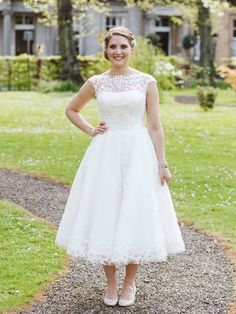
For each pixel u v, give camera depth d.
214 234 7.42
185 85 33.44
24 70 32.50
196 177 10.80
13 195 9.51
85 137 15.38
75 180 5.30
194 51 42.47
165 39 42.94
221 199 9.27
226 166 11.92
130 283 5.32
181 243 5.21
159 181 5.22
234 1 18.94
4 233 7.26
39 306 5.23
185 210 8.56
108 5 41.75
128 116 5.23
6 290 5.51
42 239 7.03
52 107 22.42
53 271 6.01
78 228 5.10
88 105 22.83
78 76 30.12
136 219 5.04
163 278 5.98
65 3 29.78
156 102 5.31
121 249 4.95
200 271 6.20
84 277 5.93
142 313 5.15
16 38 40.75
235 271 6.21
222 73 30.81
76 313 5.12
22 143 14.41
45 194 9.61
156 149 5.25
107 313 5.13
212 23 33.44
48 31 40.72
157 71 26.75
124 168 5.17
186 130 16.75
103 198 5.09
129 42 5.28
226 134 16.17
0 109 21.44
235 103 25.95
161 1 28.48
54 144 14.32
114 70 5.32
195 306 5.31
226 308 5.27
